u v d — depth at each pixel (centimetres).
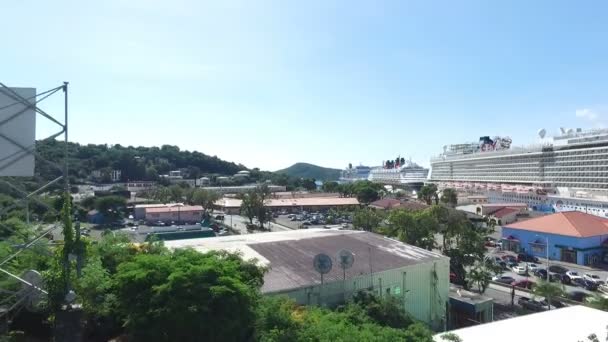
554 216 6762
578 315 2531
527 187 11212
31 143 1355
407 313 2767
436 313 3344
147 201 12531
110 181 18512
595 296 3697
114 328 1777
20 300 1491
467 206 10756
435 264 3356
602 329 2292
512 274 5319
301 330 1628
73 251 1430
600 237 6106
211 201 11462
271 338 1525
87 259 1730
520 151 12244
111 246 2167
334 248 3434
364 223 6912
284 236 3800
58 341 1344
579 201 9019
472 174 14900
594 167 9662
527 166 11938
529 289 4447
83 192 14050
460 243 4453
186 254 1680
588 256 5966
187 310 1376
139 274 1488
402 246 3741
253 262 2269
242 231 8894
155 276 1494
